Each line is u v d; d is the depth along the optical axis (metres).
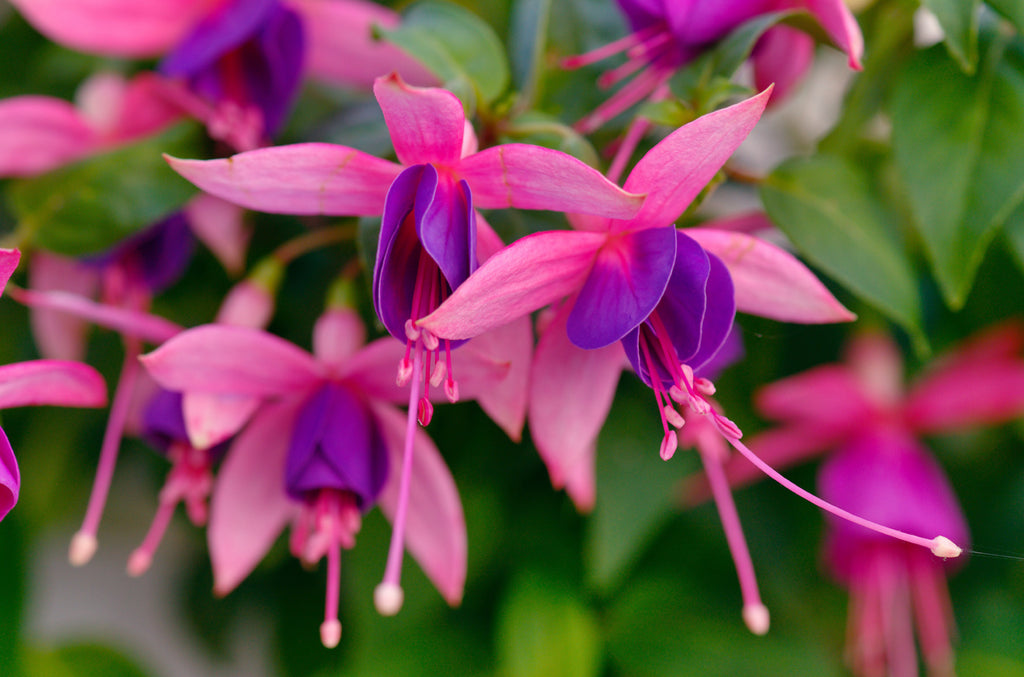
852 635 0.47
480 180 0.37
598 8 0.44
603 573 0.43
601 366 0.40
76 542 0.41
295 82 0.43
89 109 0.45
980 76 0.41
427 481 0.42
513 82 0.43
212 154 0.44
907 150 0.41
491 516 0.46
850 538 0.45
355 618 0.45
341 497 0.41
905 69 0.42
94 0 0.44
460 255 0.37
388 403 0.42
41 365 0.38
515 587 0.45
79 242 0.42
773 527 0.47
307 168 0.37
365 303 0.45
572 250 0.38
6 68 0.49
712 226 0.42
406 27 0.40
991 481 0.49
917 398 0.46
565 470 0.40
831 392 0.46
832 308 0.39
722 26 0.40
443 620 0.46
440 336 0.37
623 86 0.43
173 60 0.43
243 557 0.43
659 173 0.37
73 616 0.60
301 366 0.41
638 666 0.45
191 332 0.40
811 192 0.42
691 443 0.42
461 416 0.46
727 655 0.45
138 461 0.50
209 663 0.52
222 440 0.42
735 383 0.47
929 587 0.45
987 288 0.46
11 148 0.44
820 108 0.50
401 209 0.37
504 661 0.44
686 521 0.47
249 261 0.47
